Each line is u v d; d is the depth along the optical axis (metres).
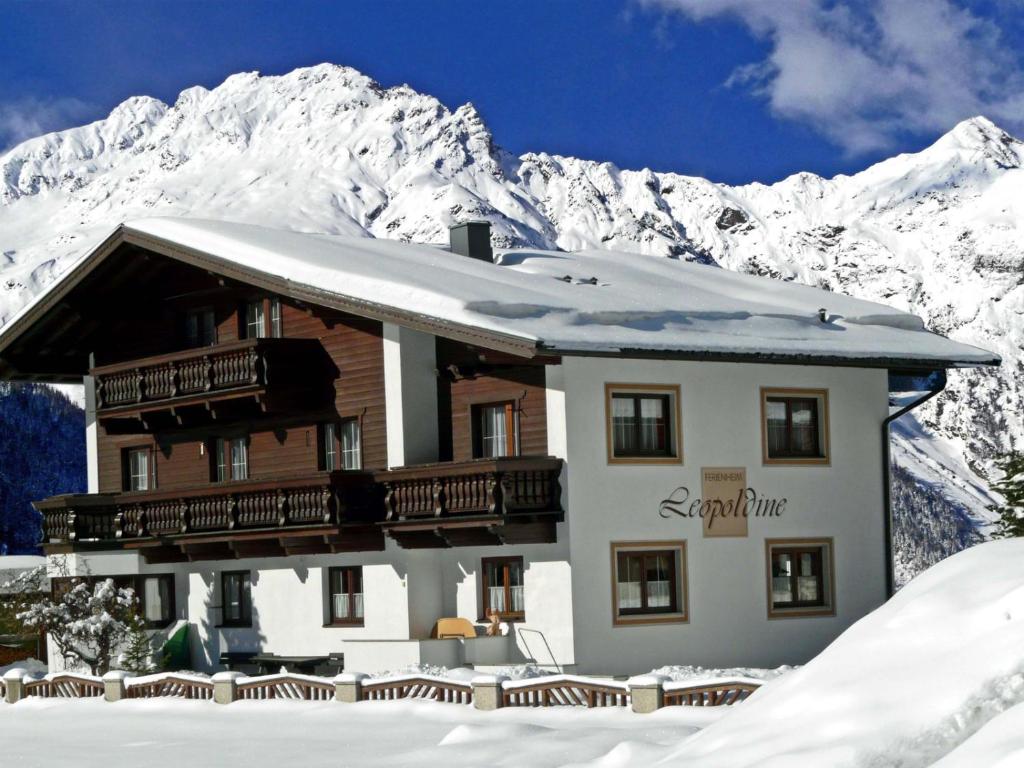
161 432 36.00
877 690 11.82
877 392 33.03
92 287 35.97
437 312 27.98
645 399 29.58
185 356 33.09
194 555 33.44
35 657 41.47
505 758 16.66
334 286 29.98
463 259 35.81
